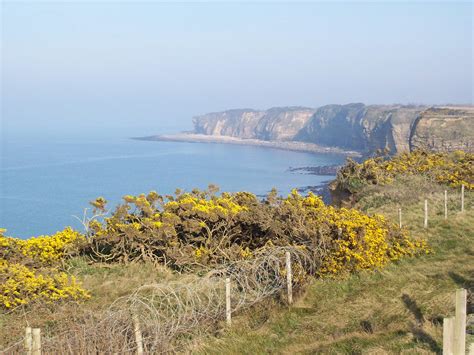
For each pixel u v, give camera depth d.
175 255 15.30
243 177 114.88
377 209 23.58
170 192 77.19
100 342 9.55
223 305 12.00
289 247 13.96
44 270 14.41
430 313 11.16
